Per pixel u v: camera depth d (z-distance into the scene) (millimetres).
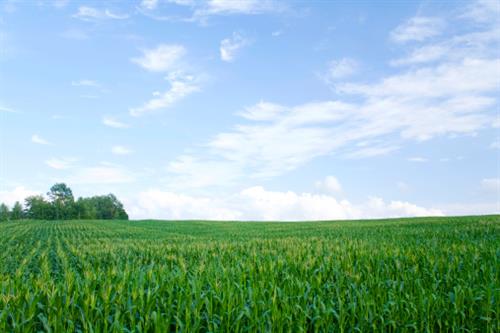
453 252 17781
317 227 51156
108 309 9414
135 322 9594
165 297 10562
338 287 12008
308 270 14125
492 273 13336
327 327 10039
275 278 13156
